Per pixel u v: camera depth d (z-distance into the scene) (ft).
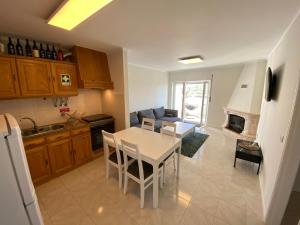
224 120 17.62
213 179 8.06
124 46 9.15
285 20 5.63
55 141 8.00
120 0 4.41
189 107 21.26
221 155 10.89
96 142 10.32
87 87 9.38
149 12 5.16
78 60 9.10
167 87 21.90
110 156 7.84
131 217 5.75
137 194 6.97
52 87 8.21
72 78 9.05
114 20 5.72
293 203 5.56
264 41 8.04
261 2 4.55
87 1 4.25
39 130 8.33
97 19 5.64
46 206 6.29
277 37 7.35
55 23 5.62
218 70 17.30
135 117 15.30
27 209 2.88
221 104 17.67
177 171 8.07
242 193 7.00
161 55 11.36
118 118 11.13
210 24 6.12
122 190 7.22
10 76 6.75
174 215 5.82
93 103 11.67
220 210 6.05
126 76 10.34
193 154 11.02
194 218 5.69
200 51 10.21
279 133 5.62
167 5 4.72
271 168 6.05
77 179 8.07
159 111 18.90
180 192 7.07
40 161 7.49
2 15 5.23
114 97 11.09
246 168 9.12
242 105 14.47
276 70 7.93
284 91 5.70
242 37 7.52
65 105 9.98
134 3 4.59
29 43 8.02
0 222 2.63
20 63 7.02
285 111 5.20
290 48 5.69
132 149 6.25
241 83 14.97
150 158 5.81
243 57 12.07
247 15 5.36
